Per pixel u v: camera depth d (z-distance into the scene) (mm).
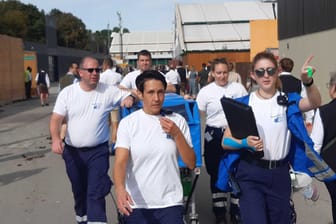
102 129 5164
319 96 3908
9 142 12758
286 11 20844
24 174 8812
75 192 5324
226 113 3918
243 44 63156
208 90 5750
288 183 3939
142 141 3643
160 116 3754
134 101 5160
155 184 3643
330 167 4266
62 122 5340
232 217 5691
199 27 68688
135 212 3664
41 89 24234
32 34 80875
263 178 3875
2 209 6703
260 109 3930
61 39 95750
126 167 3676
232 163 4012
